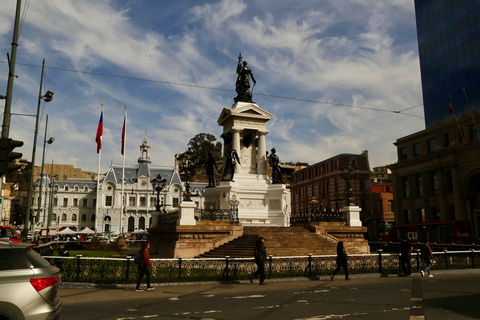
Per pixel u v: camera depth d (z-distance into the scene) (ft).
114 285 47.01
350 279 55.31
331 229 87.66
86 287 46.19
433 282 51.57
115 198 345.51
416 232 138.41
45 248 74.79
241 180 104.22
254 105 108.37
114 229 339.36
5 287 19.69
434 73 178.70
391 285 48.70
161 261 51.47
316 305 35.27
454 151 150.00
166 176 359.87
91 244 135.23
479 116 141.38
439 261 67.21
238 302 37.09
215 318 29.99
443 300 37.11
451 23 169.37
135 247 151.33
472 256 69.41
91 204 348.18
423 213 170.09
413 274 61.21
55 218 340.18
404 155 183.83
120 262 50.67
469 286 47.09
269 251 73.20
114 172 353.92
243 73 116.78
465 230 120.47
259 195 103.40
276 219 101.19
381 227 214.28
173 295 41.50
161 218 101.50
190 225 77.36
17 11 50.55
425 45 185.78
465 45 160.56
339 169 221.05
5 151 39.52
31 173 88.63
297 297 39.78
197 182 359.05
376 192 222.48
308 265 56.85
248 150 110.42
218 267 54.75
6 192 290.15
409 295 40.45
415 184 175.01
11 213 300.20
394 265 63.77
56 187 346.13
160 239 95.91
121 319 29.66
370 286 47.75
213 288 46.57
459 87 163.22
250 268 56.65
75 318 29.86
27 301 19.86
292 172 315.58
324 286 48.08
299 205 275.39
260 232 83.56
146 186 348.59
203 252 75.92
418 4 193.06
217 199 103.19
